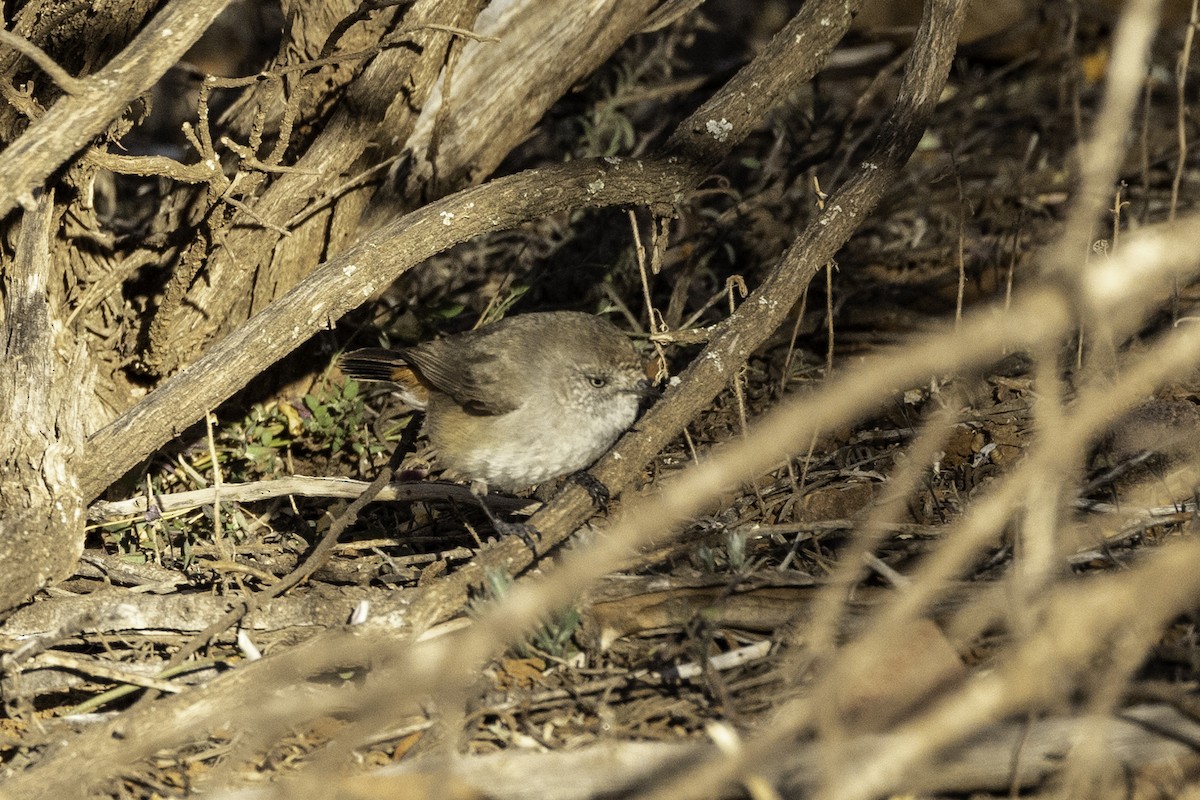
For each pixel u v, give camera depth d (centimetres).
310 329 955
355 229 1177
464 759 723
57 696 888
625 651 857
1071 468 919
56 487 911
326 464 1235
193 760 782
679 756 711
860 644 556
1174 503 956
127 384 1114
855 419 1148
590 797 701
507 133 1221
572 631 845
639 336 1348
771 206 1612
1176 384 1141
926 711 730
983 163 1730
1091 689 713
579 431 1031
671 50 1730
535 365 1020
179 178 952
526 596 601
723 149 1075
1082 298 509
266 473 1178
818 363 1360
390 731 785
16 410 914
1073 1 1644
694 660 827
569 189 1020
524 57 1199
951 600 816
